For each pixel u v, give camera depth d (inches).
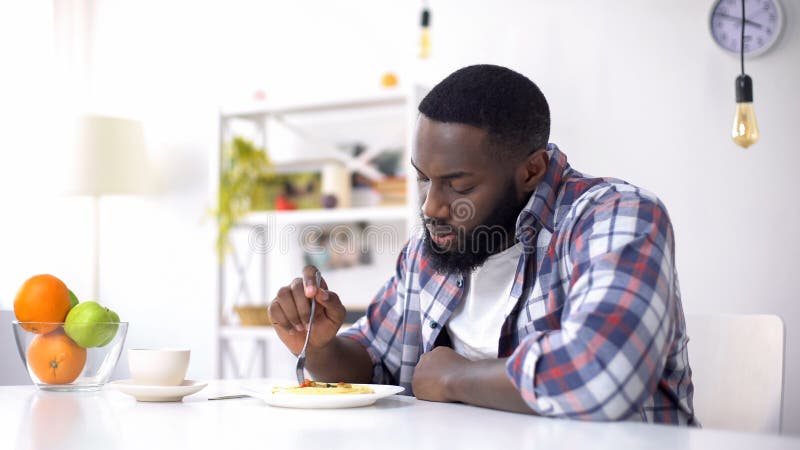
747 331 62.4
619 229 42.5
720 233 102.6
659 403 47.6
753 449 28.9
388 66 127.0
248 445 29.4
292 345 53.4
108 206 150.7
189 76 145.6
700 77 104.6
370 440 30.7
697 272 103.7
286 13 136.6
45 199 141.5
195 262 142.4
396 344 59.7
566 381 36.7
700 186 104.0
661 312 39.1
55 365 46.5
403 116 122.8
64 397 45.5
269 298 132.6
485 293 53.1
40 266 140.6
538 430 33.7
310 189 124.5
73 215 147.9
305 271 52.3
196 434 32.0
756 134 90.1
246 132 135.6
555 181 50.5
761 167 100.7
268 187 126.8
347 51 130.7
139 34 150.7
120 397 45.8
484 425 35.0
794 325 98.0
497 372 40.9
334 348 55.2
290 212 120.3
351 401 40.9
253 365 133.2
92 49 154.7
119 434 31.9
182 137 145.4
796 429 96.8
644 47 108.0
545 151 50.2
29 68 140.7
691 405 50.4
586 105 111.2
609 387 36.2
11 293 136.0
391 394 43.3
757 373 61.5
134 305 147.6
